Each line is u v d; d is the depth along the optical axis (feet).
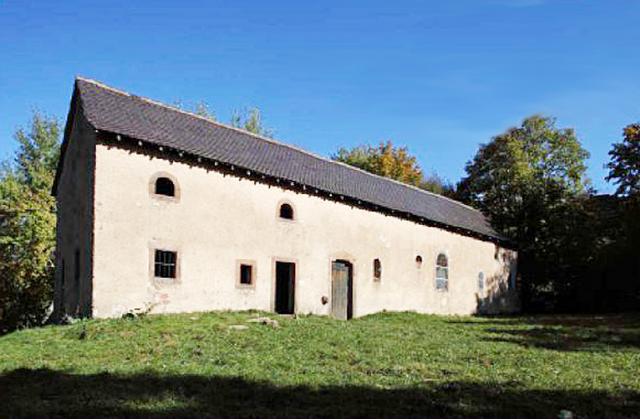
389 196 87.66
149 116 60.59
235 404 24.58
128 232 51.72
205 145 61.16
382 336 46.32
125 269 51.19
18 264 78.43
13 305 76.48
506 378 30.96
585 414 24.14
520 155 124.26
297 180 67.82
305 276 68.54
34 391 26.89
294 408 24.09
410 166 170.91
